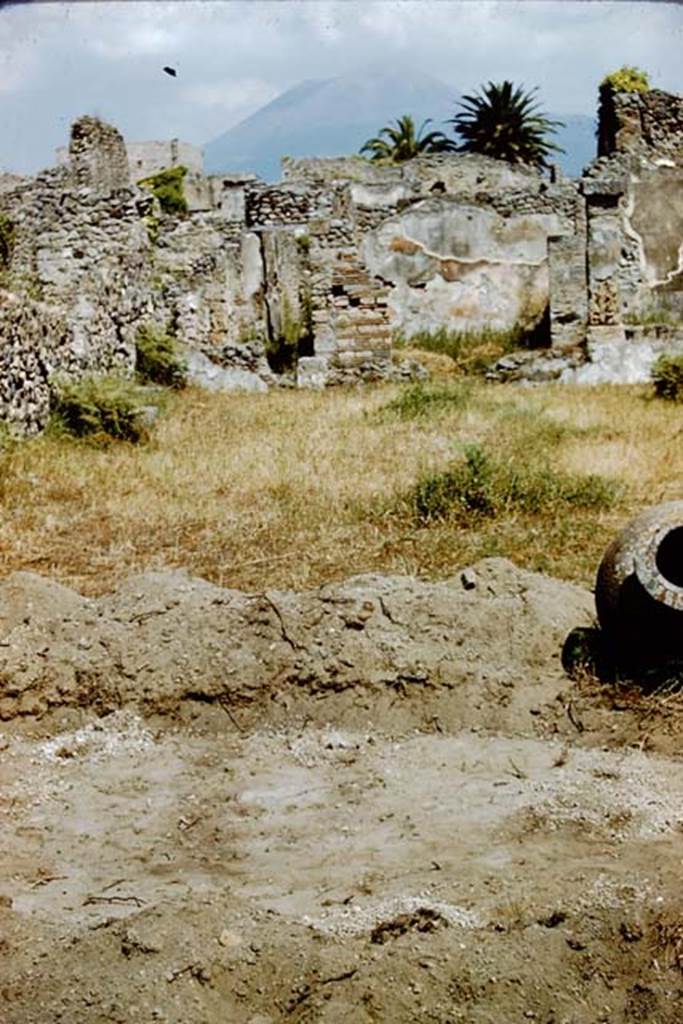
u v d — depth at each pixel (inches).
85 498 451.8
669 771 231.9
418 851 200.4
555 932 170.7
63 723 266.1
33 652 274.2
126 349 744.3
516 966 165.2
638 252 999.6
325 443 553.3
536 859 193.5
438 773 236.7
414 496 422.9
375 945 169.8
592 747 247.3
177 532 403.9
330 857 201.0
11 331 543.5
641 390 734.5
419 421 616.7
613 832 204.1
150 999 160.7
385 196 1184.2
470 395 711.7
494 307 984.3
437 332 971.3
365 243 977.5
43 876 198.2
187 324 855.7
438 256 978.1
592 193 806.5
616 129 1188.5
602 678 265.9
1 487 458.0
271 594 287.9
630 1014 160.4
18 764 248.4
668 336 825.5
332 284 839.7
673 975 164.9
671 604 252.1
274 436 581.6
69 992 162.2
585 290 855.1
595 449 518.9
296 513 419.5
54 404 590.2
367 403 704.4
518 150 1915.6
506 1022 159.0
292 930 172.7
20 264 778.8
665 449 516.4
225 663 271.1
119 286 753.6
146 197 933.8
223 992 164.6
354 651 270.7
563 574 339.9
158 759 250.4
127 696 268.5
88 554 380.8
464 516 406.0
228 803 226.8
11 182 1057.5
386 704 263.6
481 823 210.2
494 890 182.2
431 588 292.5
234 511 426.3
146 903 184.2
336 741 255.0
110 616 287.0
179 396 731.4
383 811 219.3
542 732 255.4
